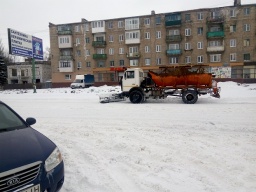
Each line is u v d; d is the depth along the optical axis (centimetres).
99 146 568
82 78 4194
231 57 4356
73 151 543
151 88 1525
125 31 4822
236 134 643
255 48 4228
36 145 326
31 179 284
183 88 1465
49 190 302
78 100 1781
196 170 418
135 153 510
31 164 288
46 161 307
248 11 4250
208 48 4416
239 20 4291
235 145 543
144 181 381
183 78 1467
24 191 274
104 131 714
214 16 4406
